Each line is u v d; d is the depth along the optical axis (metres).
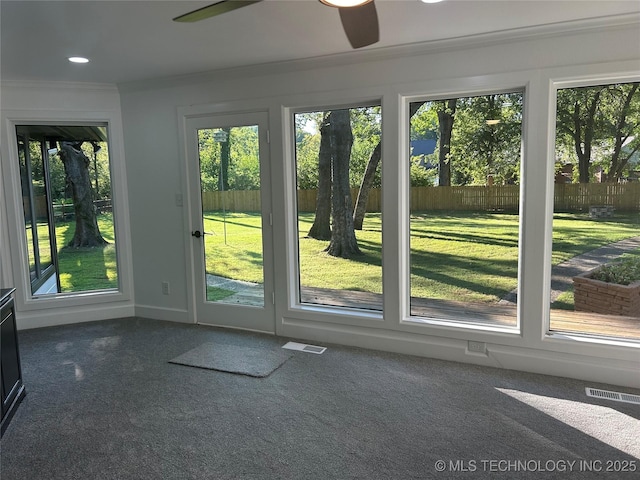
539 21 2.63
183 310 4.27
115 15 2.41
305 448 2.22
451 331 3.26
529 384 2.89
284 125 3.63
